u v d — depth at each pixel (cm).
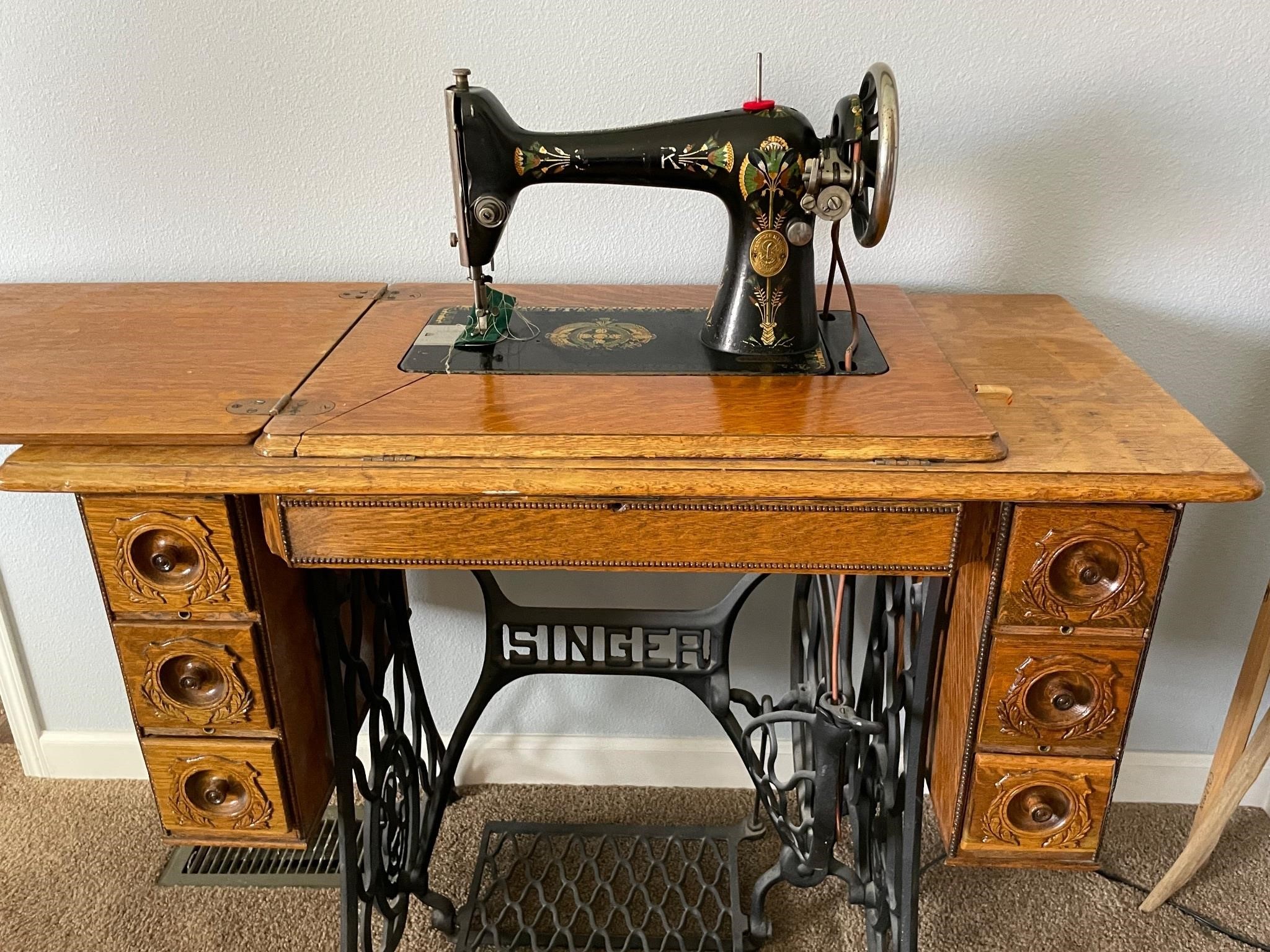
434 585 171
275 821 120
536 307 131
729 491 91
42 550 169
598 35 133
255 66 136
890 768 126
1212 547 163
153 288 142
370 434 94
